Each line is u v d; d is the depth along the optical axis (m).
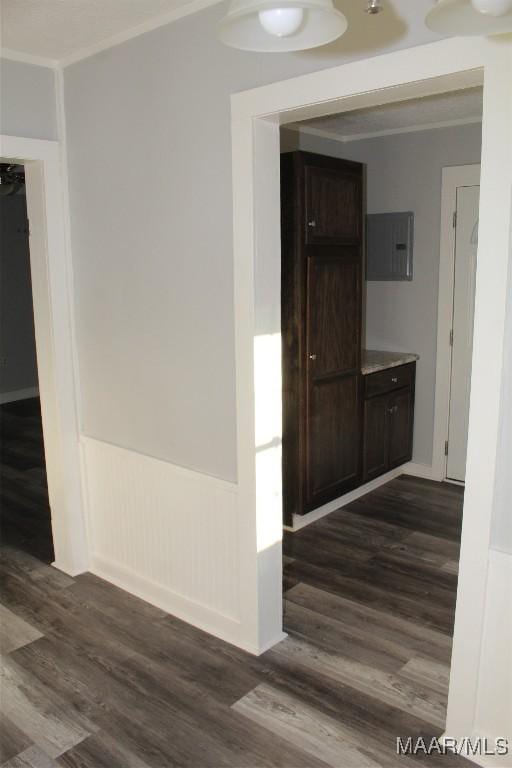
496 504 1.95
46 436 3.34
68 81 2.98
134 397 3.00
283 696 2.42
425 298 4.55
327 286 3.67
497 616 2.00
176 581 2.97
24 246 7.28
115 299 2.99
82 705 2.39
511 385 1.86
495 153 1.75
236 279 2.44
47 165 3.02
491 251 1.80
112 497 3.21
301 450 3.69
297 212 3.42
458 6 1.36
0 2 2.30
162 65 2.56
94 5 2.35
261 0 1.31
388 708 2.35
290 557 3.53
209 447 2.71
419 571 3.37
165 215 2.69
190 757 2.14
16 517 4.15
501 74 1.70
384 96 2.02
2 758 2.15
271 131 2.37
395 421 4.48
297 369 3.60
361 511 4.16
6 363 7.30
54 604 3.10
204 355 2.65
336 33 1.46
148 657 2.68
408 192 4.51
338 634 2.82
